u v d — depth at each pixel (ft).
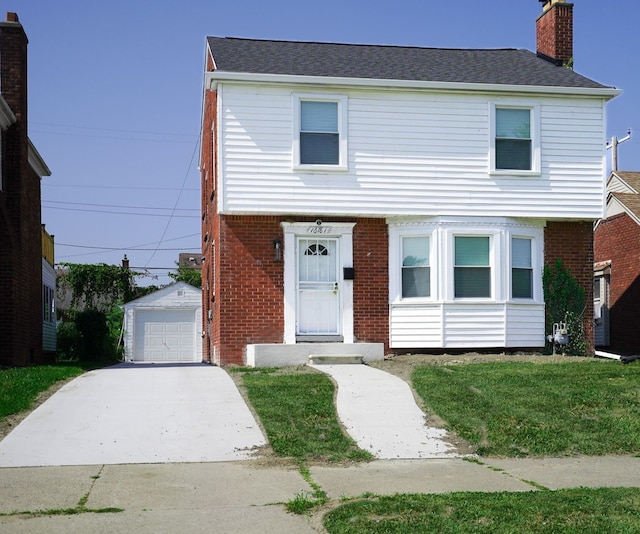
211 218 71.41
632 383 46.19
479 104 62.64
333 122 61.05
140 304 119.96
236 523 23.66
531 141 63.31
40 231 83.46
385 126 61.41
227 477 29.84
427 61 68.69
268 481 29.22
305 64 63.67
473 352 62.80
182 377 52.80
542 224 64.08
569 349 63.77
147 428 37.76
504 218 62.64
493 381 46.78
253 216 60.54
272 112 59.98
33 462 32.04
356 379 49.21
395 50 72.43
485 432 37.19
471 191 62.18
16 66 69.10
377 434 37.14
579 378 47.60
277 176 59.77
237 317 60.08
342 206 60.54
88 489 27.84
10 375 51.57
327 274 61.98
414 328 61.57
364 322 61.57
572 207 63.46
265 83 59.31
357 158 60.95
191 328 120.88
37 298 81.00
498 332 61.93
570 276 64.44
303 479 29.58
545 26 73.87
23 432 36.88
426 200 61.62
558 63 71.51
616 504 24.91
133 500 26.37
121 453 33.63
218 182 59.36
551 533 22.04
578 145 63.82
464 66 67.82
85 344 101.55
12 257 66.08
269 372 53.62
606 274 89.30
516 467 32.22
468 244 62.54
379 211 61.00
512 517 23.39
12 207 68.18
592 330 64.54
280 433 36.60
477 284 62.34
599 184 63.87
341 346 59.11
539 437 36.40
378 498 25.95
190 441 35.63
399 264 62.18
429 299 61.46
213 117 68.18
